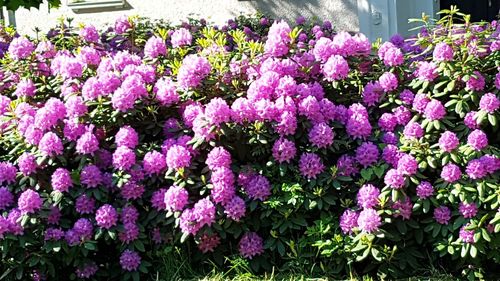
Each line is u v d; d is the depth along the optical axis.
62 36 4.68
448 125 3.72
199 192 3.75
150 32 4.96
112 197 3.84
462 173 3.60
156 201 3.75
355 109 3.82
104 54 4.47
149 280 3.78
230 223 3.67
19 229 3.56
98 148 3.81
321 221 3.65
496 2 7.42
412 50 4.24
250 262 3.75
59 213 3.73
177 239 3.73
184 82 3.88
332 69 3.86
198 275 3.77
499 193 3.41
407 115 3.82
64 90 3.97
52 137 3.71
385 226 3.61
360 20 7.67
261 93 3.80
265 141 3.69
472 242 3.45
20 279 3.66
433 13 7.46
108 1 8.23
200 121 3.71
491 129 3.83
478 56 3.81
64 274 3.81
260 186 3.68
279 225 3.69
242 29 6.23
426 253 3.69
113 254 3.85
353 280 3.57
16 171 3.78
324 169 3.75
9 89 4.29
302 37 4.92
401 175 3.54
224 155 3.71
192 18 7.10
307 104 3.75
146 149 3.88
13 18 8.15
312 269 3.67
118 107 3.79
